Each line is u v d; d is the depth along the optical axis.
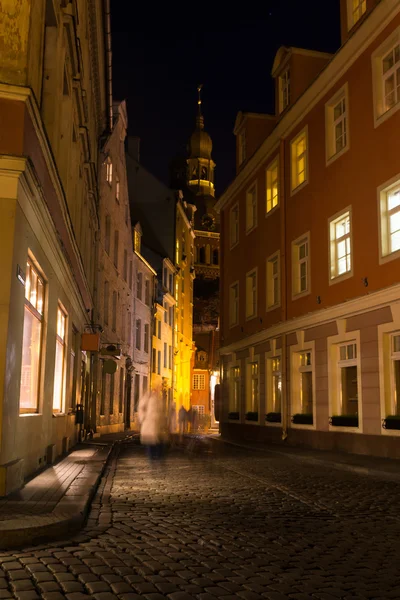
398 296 16.17
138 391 42.47
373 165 17.91
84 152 19.47
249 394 28.44
